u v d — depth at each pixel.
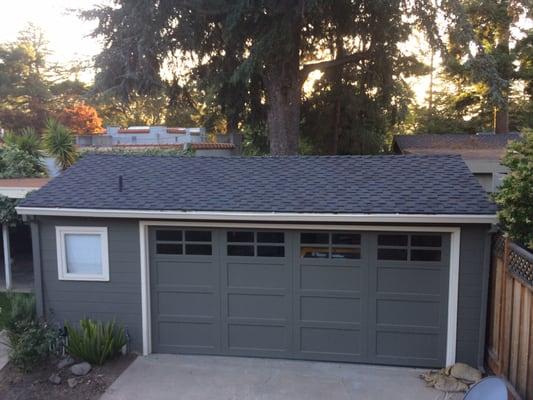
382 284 6.93
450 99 29.25
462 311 6.70
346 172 7.96
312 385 6.41
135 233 7.27
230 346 7.35
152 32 15.59
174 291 7.39
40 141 16.45
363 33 17.92
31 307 7.59
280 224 6.98
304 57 19.94
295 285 7.13
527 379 5.27
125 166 8.73
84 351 6.88
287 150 17.69
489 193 6.93
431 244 6.80
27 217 7.32
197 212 6.89
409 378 6.58
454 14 15.61
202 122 25.39
